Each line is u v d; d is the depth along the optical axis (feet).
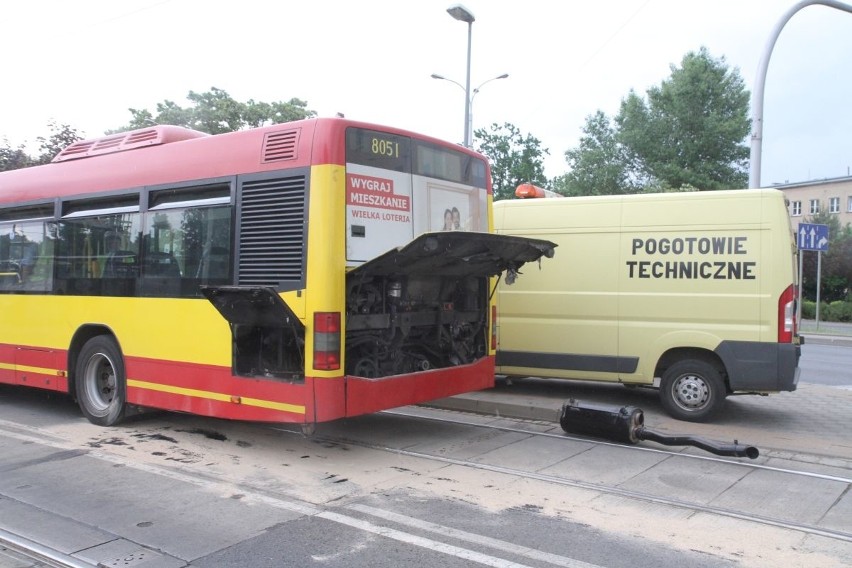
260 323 20.38
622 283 27.94
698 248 26.58
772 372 25.17
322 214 19.24
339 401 19.31
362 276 19.81
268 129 20.86
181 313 22.67
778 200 25.46
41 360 27.76
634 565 13.51
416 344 23.07
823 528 15.46
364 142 20.47
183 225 22.80
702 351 26.81
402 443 23.30
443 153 23.56
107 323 25.11
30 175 28.91
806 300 131.34
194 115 87.20
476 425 26.05
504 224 30.42
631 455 21.61
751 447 20.40
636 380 27.73
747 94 117.70
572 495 17.75
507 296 30.12
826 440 23.43
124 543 14.64
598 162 122.42
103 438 24.03
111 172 25.46
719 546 14.44
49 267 27.58
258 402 20.49
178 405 22.71
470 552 14.10
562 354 29.04
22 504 17.11
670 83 119.96
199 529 15.40
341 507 16.81
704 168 114.83
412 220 21.99
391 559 13.78
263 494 17.85
